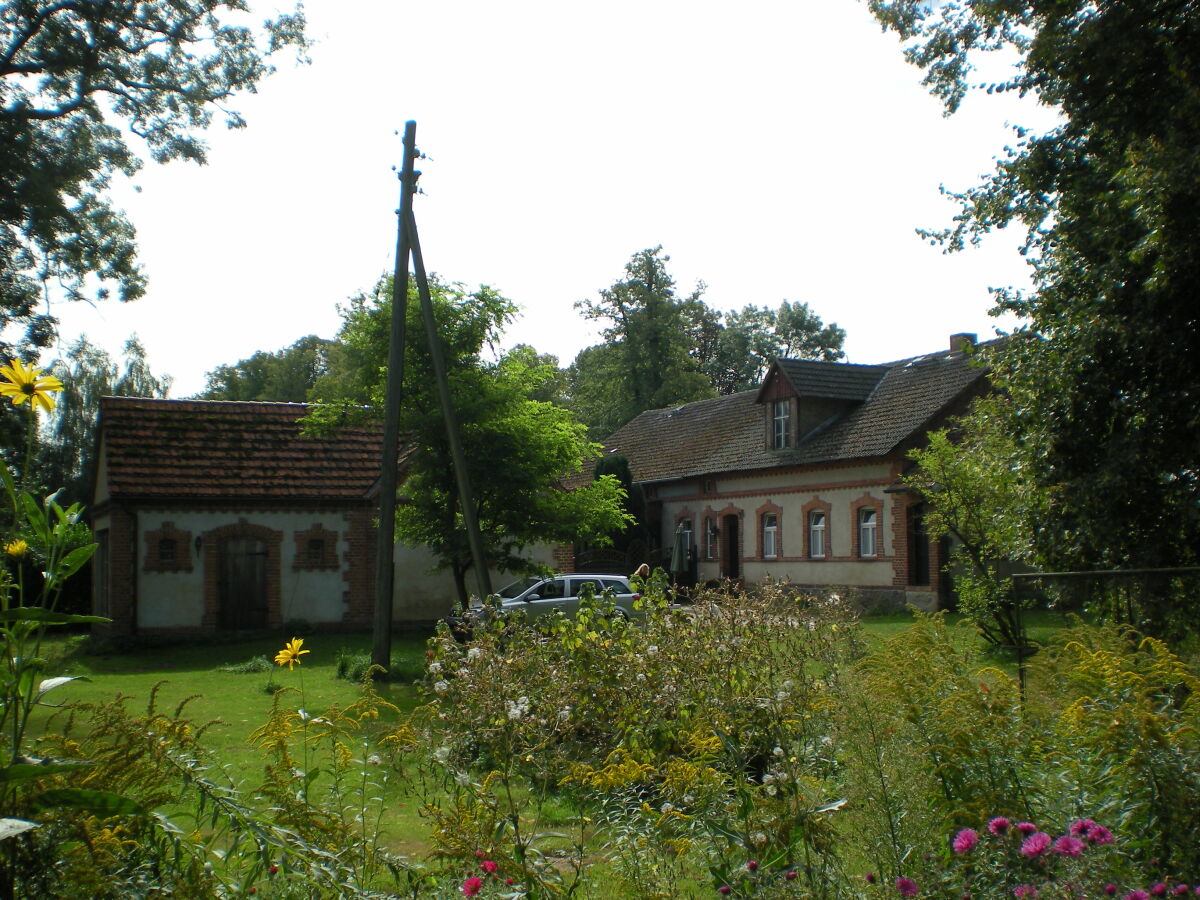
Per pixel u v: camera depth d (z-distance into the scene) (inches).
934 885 165.3
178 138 909.2
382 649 669.3
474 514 671.8
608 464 1587.1
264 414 1083.9
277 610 1015.0
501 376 800.9
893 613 1128.8
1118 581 277.9
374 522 1053.2
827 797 209.5
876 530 1218.0
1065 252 476.4
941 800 185.3
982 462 634.2
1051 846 155.3
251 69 906.7
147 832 146.0
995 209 550.6
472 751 278.7
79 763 110.0
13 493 121.7
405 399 791.1
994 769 187.8
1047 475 453.7
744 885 182.5
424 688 331.6
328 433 850.8
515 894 178.4
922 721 190.7
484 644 315.0
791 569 1360.7
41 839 124.0
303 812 163.8
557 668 301.7
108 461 981.2
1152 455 405.7
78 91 853.8
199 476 1003.9
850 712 187.2
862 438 1261.1
